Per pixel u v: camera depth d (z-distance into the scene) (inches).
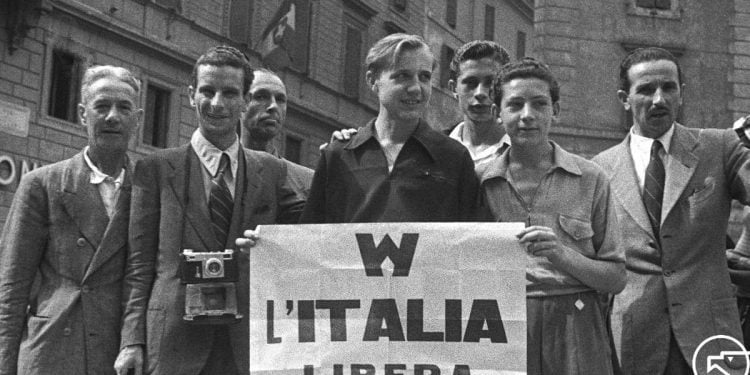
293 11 930.7
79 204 170.2
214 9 914.1
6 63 681.6
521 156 155.4
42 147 711.1
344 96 1133.1
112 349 165.0
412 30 1272.1
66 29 735.1
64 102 743.7
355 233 146.7
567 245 150.5
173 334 155.0
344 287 146.6
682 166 169.2
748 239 190.2
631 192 171.8
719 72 1087.0
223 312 152.2
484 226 143.9
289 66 1019.9
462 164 152.2
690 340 163.2
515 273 142.6
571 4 1075.3
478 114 190.1
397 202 148.7
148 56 825.5
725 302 165.6
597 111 1065.5
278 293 147.9
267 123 222.4
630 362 166.6
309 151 1082.1
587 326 148.8
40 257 171.0
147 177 163.0
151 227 161.6
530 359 148.9
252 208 164.7
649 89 171.6
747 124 168.2
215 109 162.2
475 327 143.0
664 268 166.6
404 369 144.1
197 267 151.6
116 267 167.2
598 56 1074.1
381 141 153.2
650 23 1082.1
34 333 165.2
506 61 191.3
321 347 146.2
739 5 1090.7
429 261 144.8
